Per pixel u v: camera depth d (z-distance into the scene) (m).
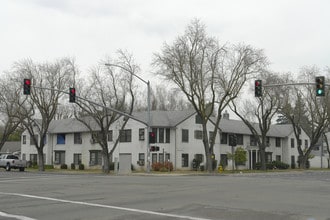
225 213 13.35
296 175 45.22
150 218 12.39
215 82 50.03
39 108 58.22
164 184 26.09
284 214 13.13
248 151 67.62
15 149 90.25
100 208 14.59
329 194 19.62
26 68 56.22
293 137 77.19
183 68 49.03
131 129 58.06
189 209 14.27
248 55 49.72
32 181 29.41
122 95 52.28
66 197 18.28
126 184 26.09
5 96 59.69
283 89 58.94
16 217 12.72
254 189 22.34
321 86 28.83
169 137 56.97
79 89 52.72
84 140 64.31
